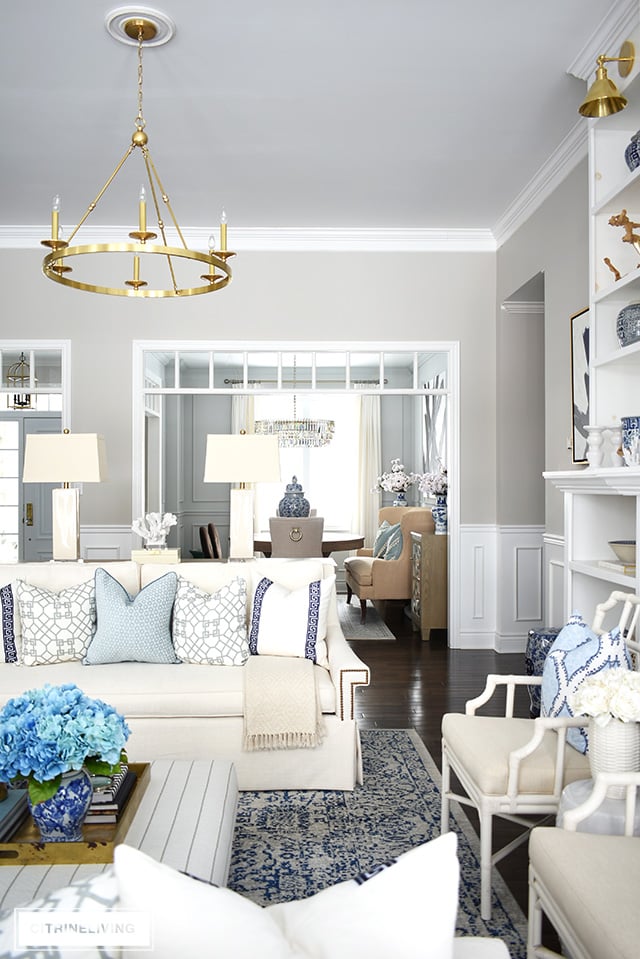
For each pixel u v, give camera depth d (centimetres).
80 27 315
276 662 331
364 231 579
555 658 235
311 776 313
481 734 239
